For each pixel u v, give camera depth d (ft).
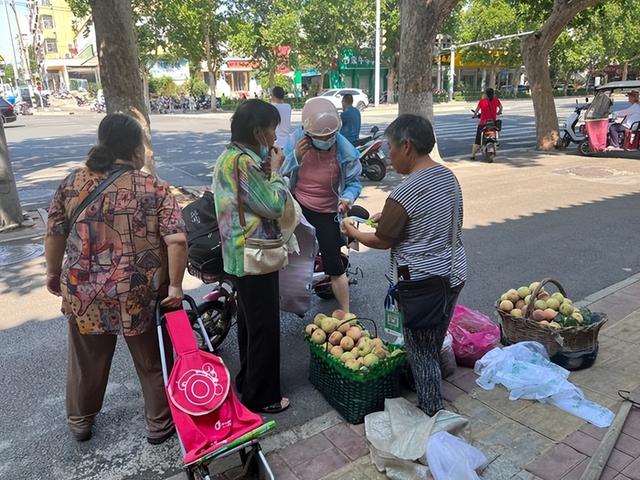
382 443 8.80
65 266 8.52
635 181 32.86
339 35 116.67
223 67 174.19
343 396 9.96
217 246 11.06
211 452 7.68
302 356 12.76
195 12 102.68
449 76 147.43
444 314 9.00
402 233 8.75
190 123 84.48
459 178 34.58
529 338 11.71
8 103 82.33
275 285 9.80
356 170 12.94
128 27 23.95
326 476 8.54
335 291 13.48
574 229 22.80
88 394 9.40
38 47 242.37
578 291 16.28
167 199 8.64
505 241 21.33
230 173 9.07
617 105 100.99
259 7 113.91
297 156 12.52
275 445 9.35
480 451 8.52
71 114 114.93
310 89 146.10
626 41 143.43
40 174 38.96
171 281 8.70
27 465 9.11
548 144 46.55
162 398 9.52
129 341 9.07
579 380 11.02
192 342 8.53
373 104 131.85
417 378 9.43
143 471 8.96
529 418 9.82
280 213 9.18
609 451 8.64
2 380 11.84
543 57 44.47
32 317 15.20
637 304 14.82
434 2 30.48
